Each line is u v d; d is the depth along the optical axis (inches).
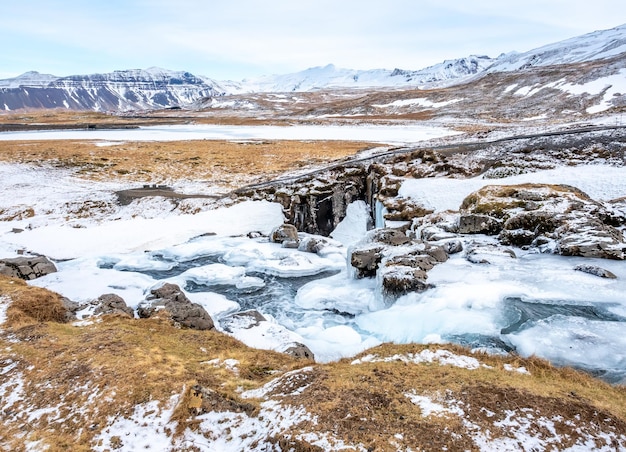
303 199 1953.7
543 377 532.1
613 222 1185.4
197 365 625.0
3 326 764.6
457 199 1568.7
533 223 1207.6
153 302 922.1
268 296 1186.0
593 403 455.8
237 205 1984.5
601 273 922.1
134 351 642.8
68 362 610.2
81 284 1232.8
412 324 864.3
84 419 486.0
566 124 2549.2
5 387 564.7
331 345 882.8
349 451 387.5
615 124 2208.4
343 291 1138.0
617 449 385.4
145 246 1660.9
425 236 1365.7
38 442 455.2
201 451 433.1
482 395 468.4
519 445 389.7
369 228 1935.3
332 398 475.5
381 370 543.8
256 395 524.4
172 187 2337.6
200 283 1291.8
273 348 786.8
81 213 1946.4
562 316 785.6
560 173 1578.5
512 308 832.9
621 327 735.1
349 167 2138.3
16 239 1651.1
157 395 518.0
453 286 929.5
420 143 2714.1
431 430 413.1
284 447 403.5
